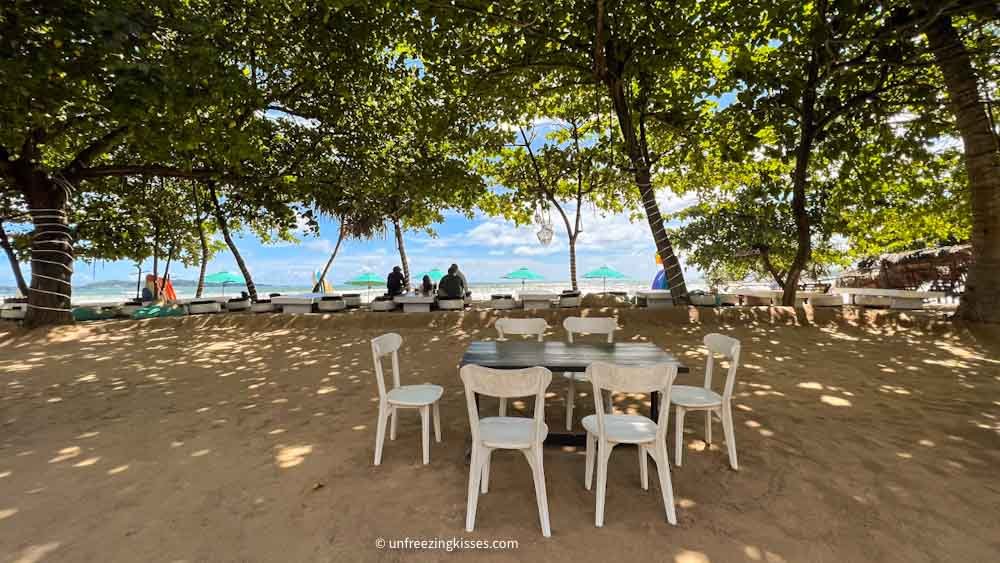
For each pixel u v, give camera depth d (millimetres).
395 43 9375
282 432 3877
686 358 6320
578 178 14242
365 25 8086
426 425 3221
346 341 8062
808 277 18750
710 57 8891
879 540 2260
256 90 7758
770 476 2953
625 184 13945
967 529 2338
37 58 4543
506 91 9656
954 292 13422
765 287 23047
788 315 8516
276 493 2812
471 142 11695
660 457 2475
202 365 6504
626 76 7910
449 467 3164
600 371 2459
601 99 12367
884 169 8391
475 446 2408
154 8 5566
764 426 3832
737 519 2467
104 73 5164
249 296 14125
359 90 10406
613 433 2604
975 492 2701
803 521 2439
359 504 2668
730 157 8508
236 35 7391
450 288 12086
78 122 6980
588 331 4684
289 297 12391
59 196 9578
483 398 4809
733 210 14430
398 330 8898
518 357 3436
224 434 3840
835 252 14430
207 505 2680
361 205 11789
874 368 5609
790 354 6398
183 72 5734
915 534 2305
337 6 7062
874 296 10867
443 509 2604
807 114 7719
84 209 13016
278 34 8078
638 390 2471
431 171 10969
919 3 5051
